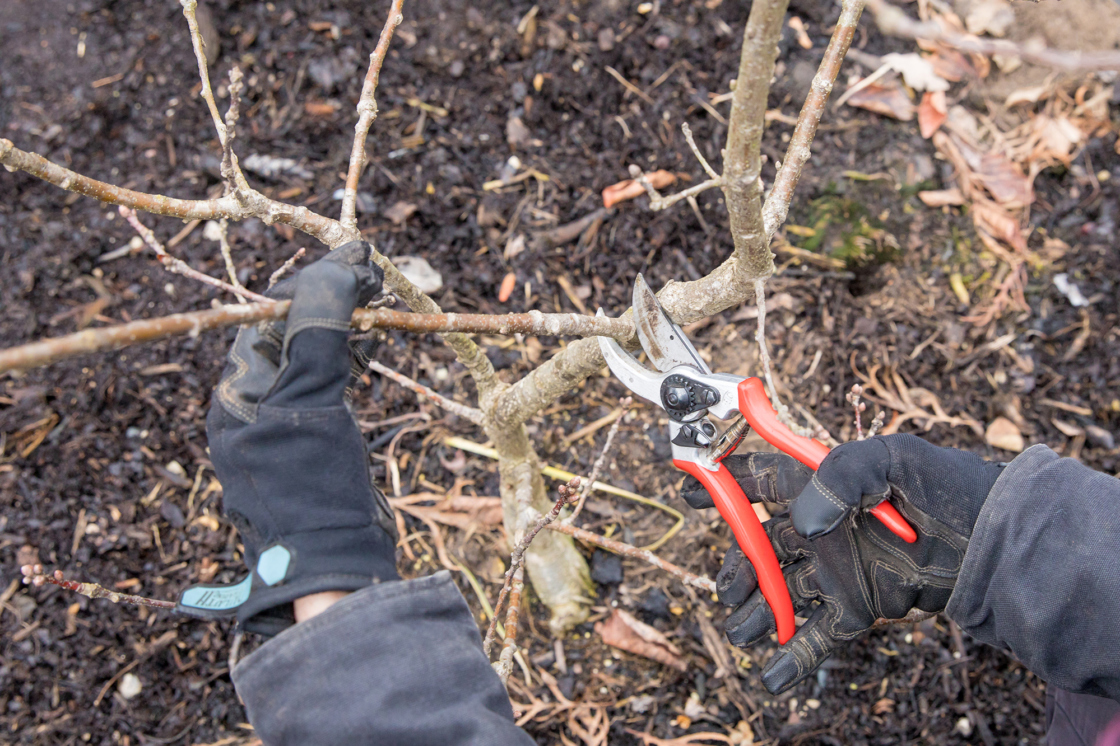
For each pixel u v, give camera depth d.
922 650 2.05
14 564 2.09
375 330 1.11
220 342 2.33
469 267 2.43
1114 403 2.29
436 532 2.15
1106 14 2.56
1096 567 1.04
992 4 2.65
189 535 2.15
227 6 2.69
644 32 2.68
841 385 2.32
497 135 2.59
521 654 2.05
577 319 1.19
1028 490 1.12
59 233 2.41
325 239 1.21
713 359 2.36
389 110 2.59
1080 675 1.11
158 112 2.57
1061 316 2.39
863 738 1.98
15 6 2.67
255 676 0.94
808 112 1.16
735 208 0.97
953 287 2.43
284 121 2.57
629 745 1.97
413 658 0.94
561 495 1.21
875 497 1.19
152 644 2.04
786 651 1.38
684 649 2.05
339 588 0.95
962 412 2.30
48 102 2.56
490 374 1.62
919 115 2.58
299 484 0.96
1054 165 2.54
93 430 2.22
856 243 2.47
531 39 2.67
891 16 0.82
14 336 2.29
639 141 2.56
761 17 0.74
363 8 2.71
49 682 2.00
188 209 1.05
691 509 2.19
